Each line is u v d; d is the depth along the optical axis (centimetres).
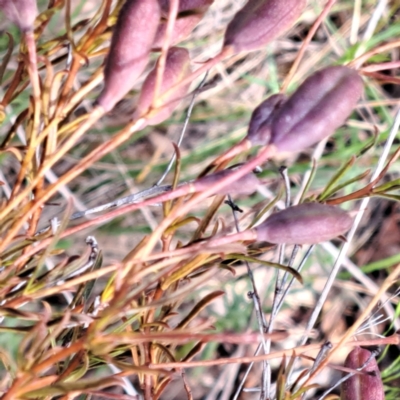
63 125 19
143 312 19
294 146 16
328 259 37
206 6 18
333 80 16
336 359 36
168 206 19
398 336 19
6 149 19
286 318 37
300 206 17
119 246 38
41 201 17
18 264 19
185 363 18
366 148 21
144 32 16
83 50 18
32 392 16
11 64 32
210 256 19
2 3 16
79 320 17
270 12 16
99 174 39
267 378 21
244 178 17
